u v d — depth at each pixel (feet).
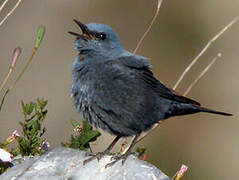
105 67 31.76
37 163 27.22
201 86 60.75
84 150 30.63
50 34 59.77
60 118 54.39
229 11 64.54
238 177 55.36
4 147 29.76
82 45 32.89
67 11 61.93
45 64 57.41
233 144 57.00
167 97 33.14
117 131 32.24
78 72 32.01
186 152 56.03
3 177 26.37
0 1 59.98
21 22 59.57
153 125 33.40
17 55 31.65
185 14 64.44
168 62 62.28
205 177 55.21
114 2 64.28
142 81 32.24
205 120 58.13
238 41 62.85
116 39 33.58
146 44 63.00
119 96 31.58
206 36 63.57
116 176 26.73
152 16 64.34
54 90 55.88
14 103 53.67
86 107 31.94
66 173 26.84
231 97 60.03
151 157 55.01
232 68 61.46
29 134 30.09
